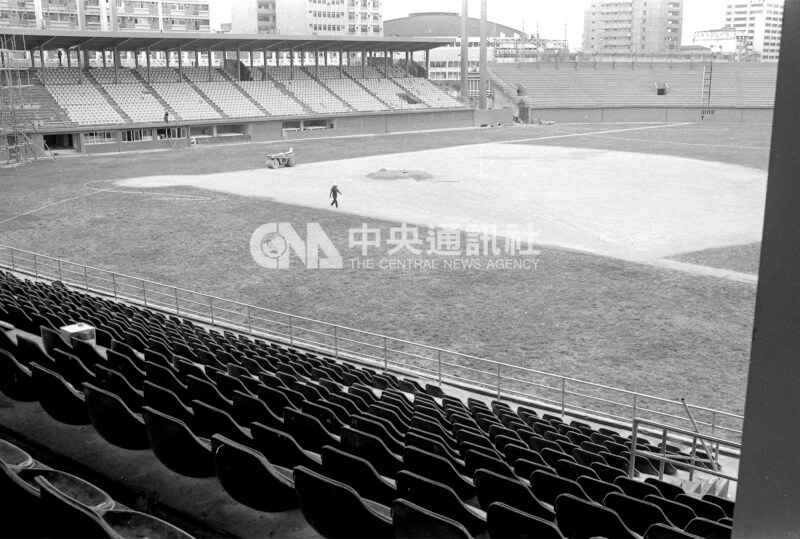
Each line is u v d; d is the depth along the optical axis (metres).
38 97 74.06
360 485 6.57
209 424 7.52
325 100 93.19
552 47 195.50
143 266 28.73
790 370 2.33
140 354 13.97
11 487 3.91
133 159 65.25
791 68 2.25
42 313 16.05
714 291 24.20
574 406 16.06
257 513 5.91
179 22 141.88
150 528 4.21
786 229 2.31
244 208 39.81
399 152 67.81
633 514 7.11
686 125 97.69
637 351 19.14
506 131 92.06
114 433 6.71
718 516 8.33
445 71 178.88
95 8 130.75
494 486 6.95
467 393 16.83
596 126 98.69
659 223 35.06
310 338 20.73
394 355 19.33
